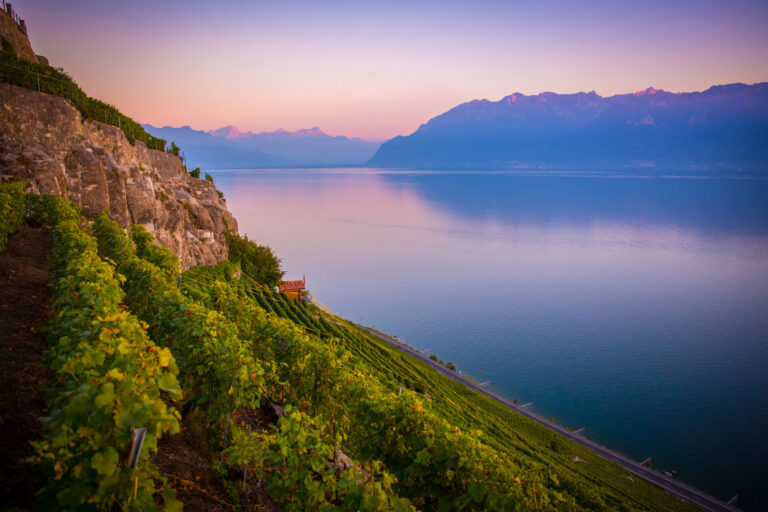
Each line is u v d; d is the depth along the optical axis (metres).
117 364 5.89
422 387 55.94
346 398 12.49
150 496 5.14
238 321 18.95
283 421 8.18
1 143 28.61
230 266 56.91
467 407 63.62
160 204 44.03
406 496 10.10
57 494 4.70
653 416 126.69
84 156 33.94
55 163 30.48
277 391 14.88
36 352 10.10
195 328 11.12
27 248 21.14
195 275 45.19
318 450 8.09
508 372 155.38
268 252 77.75
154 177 49.84
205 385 10.05
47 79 35.38
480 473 9.38
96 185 33.78
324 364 13.09
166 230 44.16
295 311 68.19
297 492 7.92
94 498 4.69
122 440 4.91
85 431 4.83
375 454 10.69
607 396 139.00
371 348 69.06
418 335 187.88
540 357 169.75
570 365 163.25
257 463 8.28
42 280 16.53
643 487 63.69
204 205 62.72
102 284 10.49
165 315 12.83
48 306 13.73
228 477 8.95
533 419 92.56
